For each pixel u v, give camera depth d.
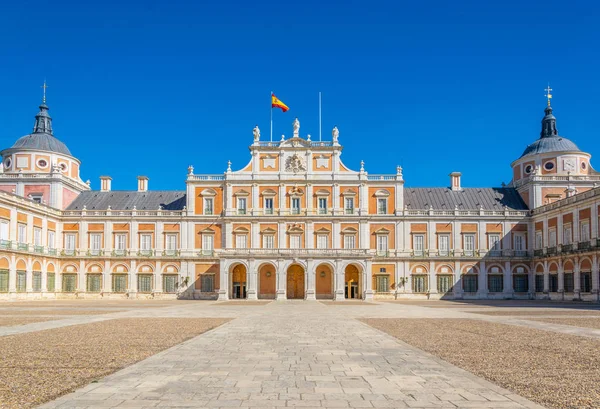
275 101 93.19
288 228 90.88
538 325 33.44
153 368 17.25
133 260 91.75
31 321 36.25
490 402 12.87
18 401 12.90
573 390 14.16
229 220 90.88
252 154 92.38
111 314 44.41
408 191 97.88
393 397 13.34
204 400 13.02
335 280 85.25
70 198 96.31
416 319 39.12
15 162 93.88
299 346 22.75
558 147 94.38
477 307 58.53
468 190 98.06
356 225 90.94
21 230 79.25
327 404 12.66
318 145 92.56
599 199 70.25
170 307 58.03
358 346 22.78
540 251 87.94
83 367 17.50
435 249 91.75
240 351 21.12
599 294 69.88
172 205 95.81
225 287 85.38
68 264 91.62
